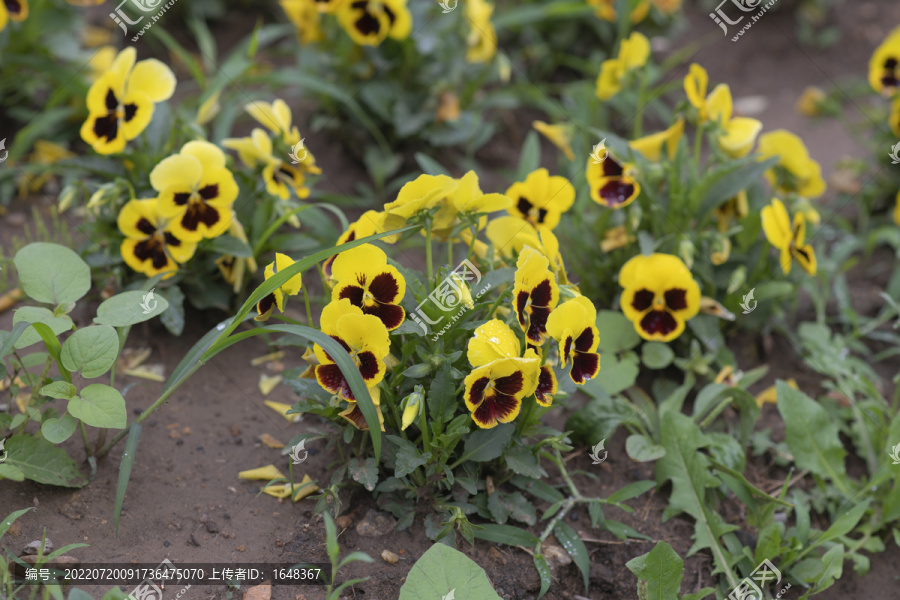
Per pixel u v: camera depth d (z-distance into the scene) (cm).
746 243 158
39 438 141
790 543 144
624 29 192
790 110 201
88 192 160
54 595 132
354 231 142
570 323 136
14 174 168
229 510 143
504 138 186
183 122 154
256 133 151
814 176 158
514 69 192
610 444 152
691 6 229
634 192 152
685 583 144
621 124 193
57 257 141
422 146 180
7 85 172
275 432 149
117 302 139
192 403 151
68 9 176
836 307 169
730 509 149
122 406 137
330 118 179
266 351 156
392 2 167
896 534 148
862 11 234
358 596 139
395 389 140
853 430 155
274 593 138
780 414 155
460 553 136
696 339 157
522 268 135
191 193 146
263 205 155
